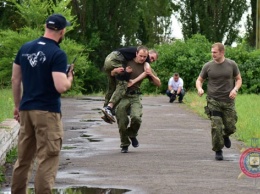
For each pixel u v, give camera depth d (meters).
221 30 55.38
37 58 8.35
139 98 14.27
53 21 8.45
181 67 45.75
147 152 14.41
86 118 23.25
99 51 54.34
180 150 14.79
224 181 11.02
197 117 23.95
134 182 10.91
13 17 51.75
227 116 13.34
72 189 10.33
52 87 8.37
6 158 12.66
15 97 8.73
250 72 44.47
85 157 13.66
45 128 8.37
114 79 14.29
